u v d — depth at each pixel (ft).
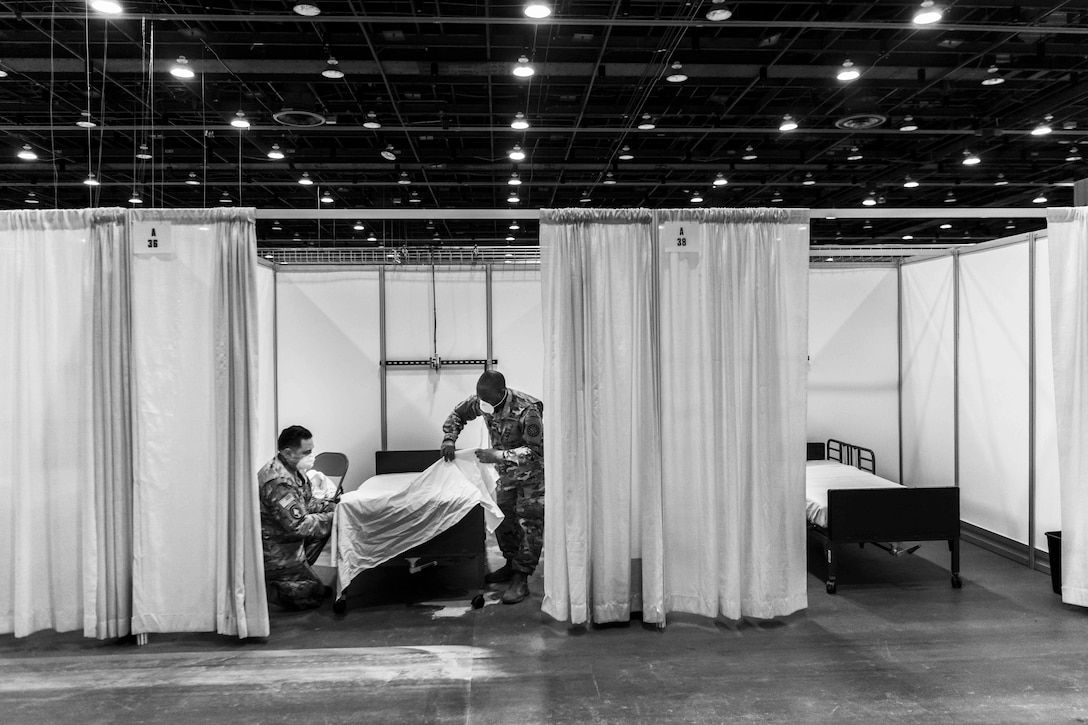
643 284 11.50
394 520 12.61
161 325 10.85
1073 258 12.19
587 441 11.41
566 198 38.32
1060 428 12.25
